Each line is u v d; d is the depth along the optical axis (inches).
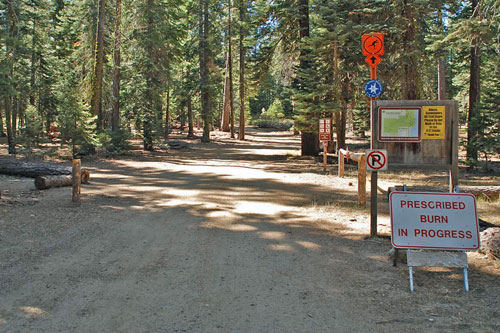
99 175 603.5
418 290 180.2
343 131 881.5
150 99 1056.8
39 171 527.5
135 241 261.4
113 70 1014.4
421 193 201.3
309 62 799.1
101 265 214.5
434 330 142.8
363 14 692.7
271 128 2778.1
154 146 1162.0
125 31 1058.1
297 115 761.6
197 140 1584.6
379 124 253.3
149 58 1021.8
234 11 1544.0
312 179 579.2
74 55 1119.6
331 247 249.3
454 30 497.0
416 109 248.7
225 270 208.8
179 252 239.3
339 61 782.5
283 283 190.7
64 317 153.7
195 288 184.4
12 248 236.4
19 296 172.1
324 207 378.9
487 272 200.2
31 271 202.1
